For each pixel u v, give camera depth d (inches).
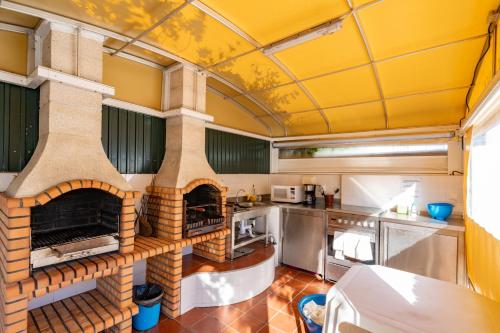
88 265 79.0
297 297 127.0
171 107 121.5
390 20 79.7
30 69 87.2
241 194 176.1
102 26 88.0
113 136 108.1
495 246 68.1
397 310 50.9
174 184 108.7
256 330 100.0
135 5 77.6
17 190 68.9
